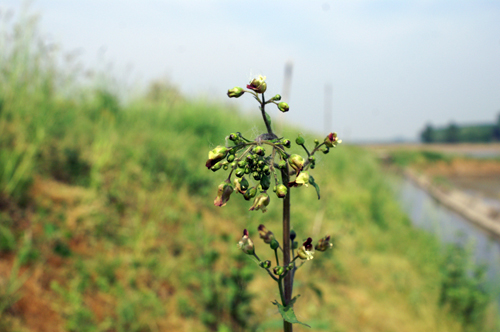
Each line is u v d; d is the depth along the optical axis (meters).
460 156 64.69
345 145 23.70
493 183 45.59
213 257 3.59
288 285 1.22
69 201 4.04
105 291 3.30
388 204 13.42
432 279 6.85
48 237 3.37
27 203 3.69
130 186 4.85
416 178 35.12
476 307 5.78
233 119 8.88
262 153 1.08
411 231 10.89
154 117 7.45
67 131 5.05
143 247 3.96
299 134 1.18
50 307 2.90
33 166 4.03
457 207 18.86
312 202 8.23
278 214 5.84
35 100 4.81
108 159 4.90
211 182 5.72
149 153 5.72
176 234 4.45
